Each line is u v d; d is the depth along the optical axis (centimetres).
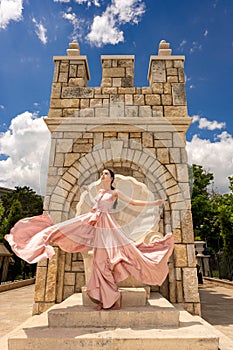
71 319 303
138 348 259
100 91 602
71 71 625
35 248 307
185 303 454
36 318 355
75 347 261
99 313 305
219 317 548
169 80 615
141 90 605
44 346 262
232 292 1036
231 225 1320
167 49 651
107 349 259
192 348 259
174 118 561
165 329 290
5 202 2142
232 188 1401
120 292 340
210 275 1537
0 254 1236
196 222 1864
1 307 645
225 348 311
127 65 632
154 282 332
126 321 303
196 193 1941
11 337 267
